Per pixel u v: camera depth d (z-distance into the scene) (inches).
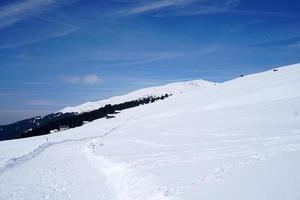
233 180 495.5
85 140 2229.3
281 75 3408.0
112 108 7317.9
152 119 3009.4
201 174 585.6
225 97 3004.4
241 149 778.8
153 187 567.2
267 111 1614.2
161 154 946.7
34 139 3041.3
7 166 1094.4
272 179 458.0
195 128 1545.3
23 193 682.2
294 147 680.4
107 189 652.1
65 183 753.6
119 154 1098.1
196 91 4800.7
